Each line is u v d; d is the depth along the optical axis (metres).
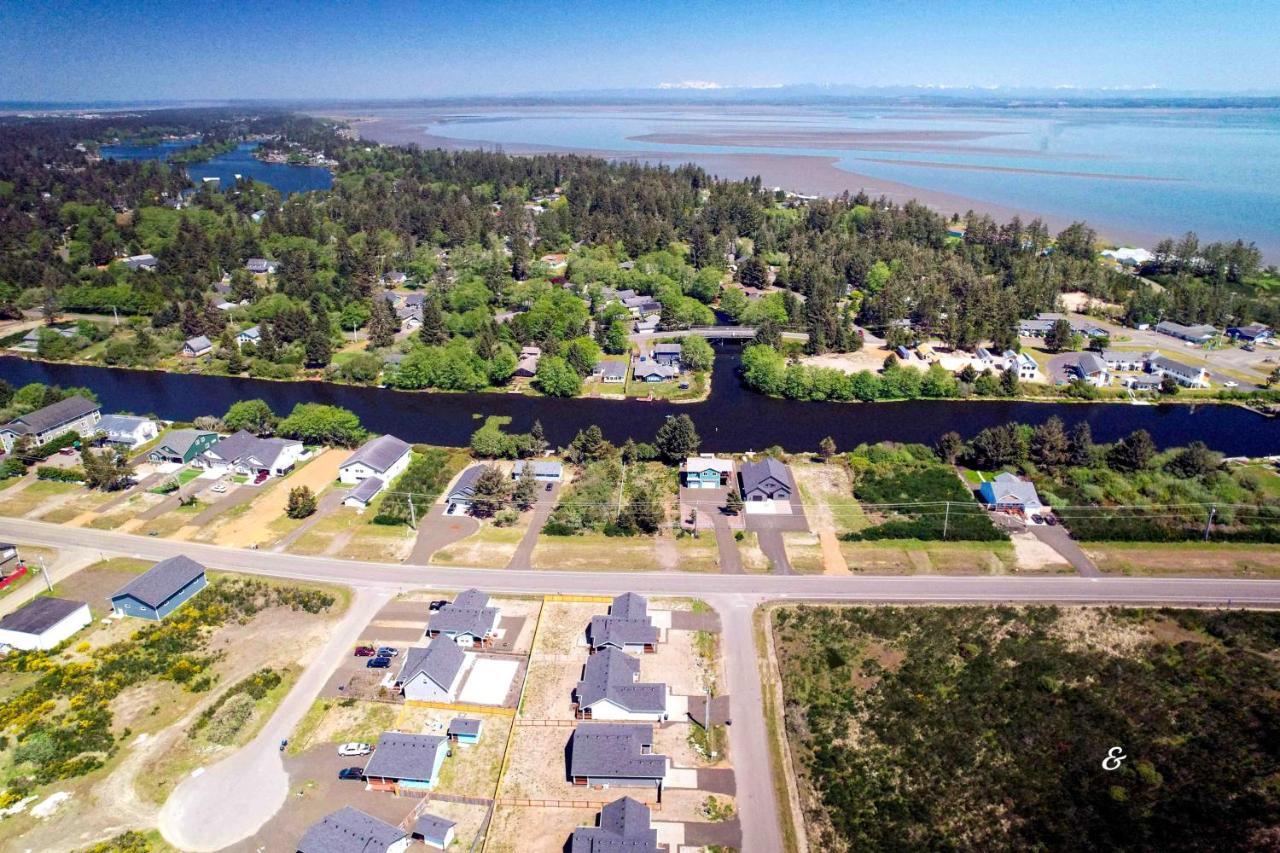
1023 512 93.81
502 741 63.78
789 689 68.25
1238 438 118.94
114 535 92.69
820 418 127.75
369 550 88.88
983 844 54.31
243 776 60.34
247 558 87.81
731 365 151.38
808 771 60.62
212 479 105.44
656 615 77.62
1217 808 55.91
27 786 59.38
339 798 58.69
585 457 108.25
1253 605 77.88
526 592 81.25
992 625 75.12
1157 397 132.38
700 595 80.56
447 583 83.06
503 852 54.53
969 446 107.31
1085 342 153.75
